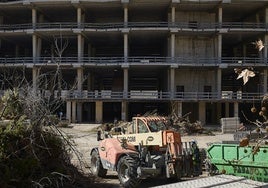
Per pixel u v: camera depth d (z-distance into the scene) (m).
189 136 39.31
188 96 56.50
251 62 55.34
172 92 55.84
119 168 14.88
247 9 59.41
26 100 12.29
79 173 14.34
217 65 55.94
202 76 60.16
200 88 60.09
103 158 16.44
